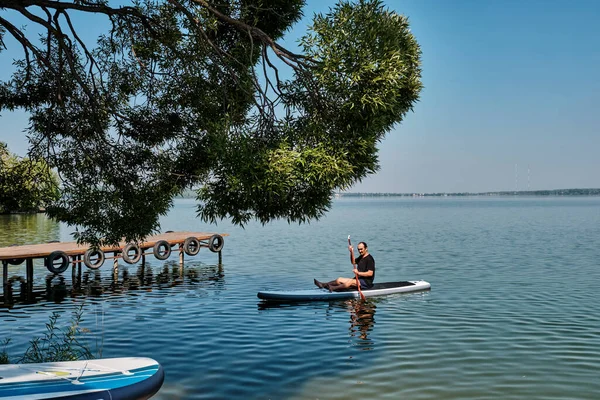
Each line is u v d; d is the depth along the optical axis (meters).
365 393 7.65
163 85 8.71
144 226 8.48
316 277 19.70
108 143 8.55
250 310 13.56
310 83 7.23
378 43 6.59
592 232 42.88
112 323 12.15
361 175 7.14
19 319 12.70
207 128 8.16
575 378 8.23
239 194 6.79
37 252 18.39
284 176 6.55
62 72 8.55
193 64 8.56
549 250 28.48
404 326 11.71
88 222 8.29
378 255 26.64
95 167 8.51
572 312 12.93
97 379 6.53
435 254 26.92
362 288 15.55
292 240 36.94
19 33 7.54
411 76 7.36
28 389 6.10
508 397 7.46
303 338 10.77
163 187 8.57
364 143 6.79
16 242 32.56
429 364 8.98
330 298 14.84
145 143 8.66
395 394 7.61
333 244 33.56
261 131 7.27
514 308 13.48
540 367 8.76
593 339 10.43
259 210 7.24
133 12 8.18
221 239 24.98
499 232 43.62
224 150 6.60
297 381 8.19
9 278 20.00
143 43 8.89
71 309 13.91
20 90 8.52
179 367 8.89
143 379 6.60
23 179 8.38
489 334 10.89
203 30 8.25
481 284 17.36
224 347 10.10
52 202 8.32
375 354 9.59
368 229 49.22
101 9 7.83
